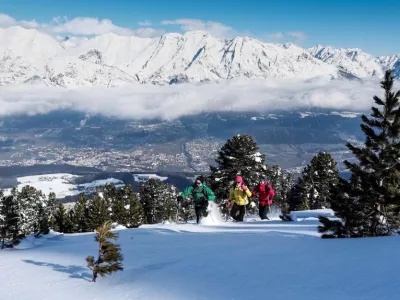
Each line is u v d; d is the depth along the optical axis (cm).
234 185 1819
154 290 492
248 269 555
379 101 1032
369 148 1023
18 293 520
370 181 985
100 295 497
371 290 402
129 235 1230
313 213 2175
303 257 601
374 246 628
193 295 455
